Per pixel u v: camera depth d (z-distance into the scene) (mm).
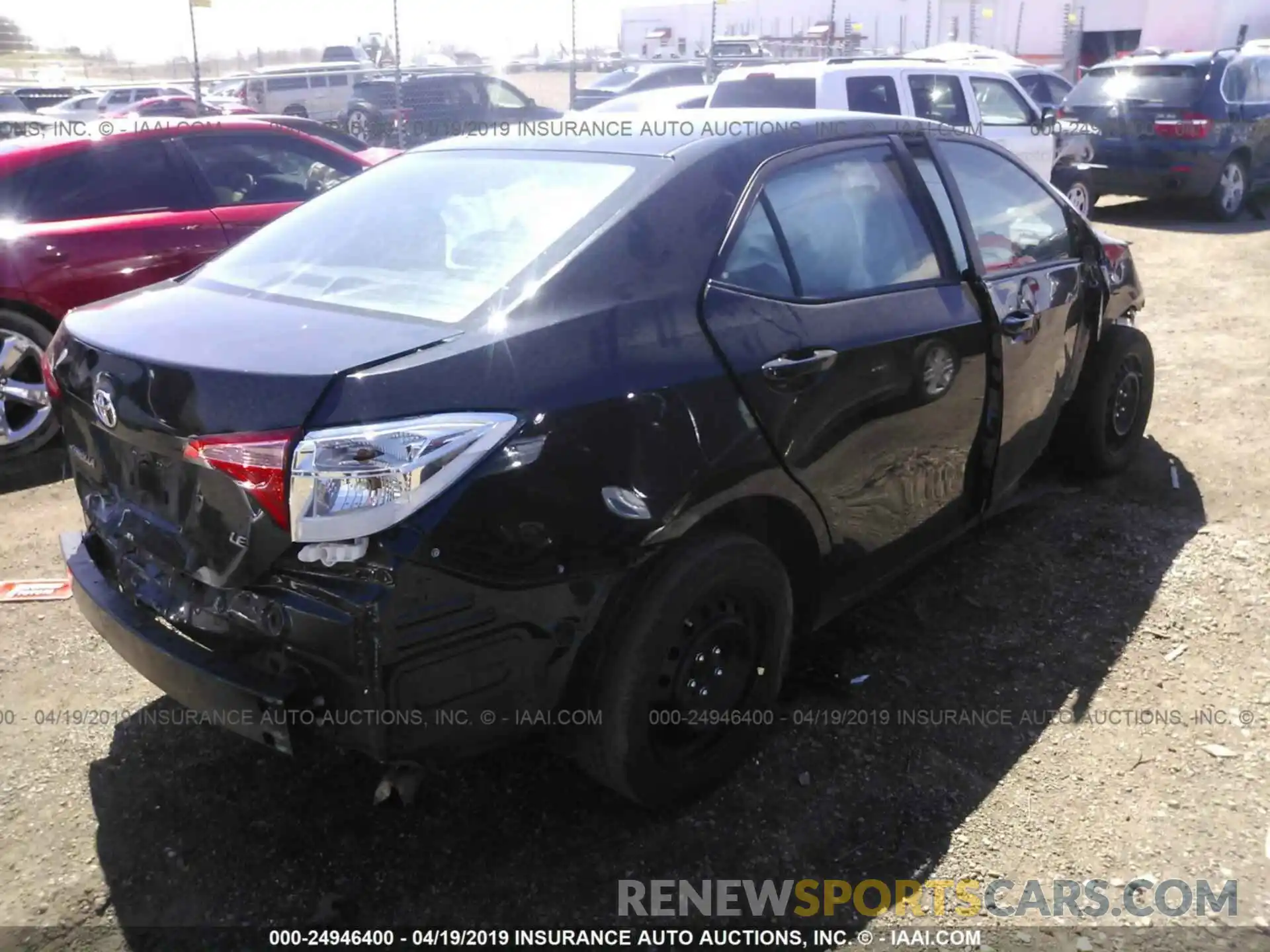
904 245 3332
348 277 2770
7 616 3795
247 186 6195
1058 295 3967
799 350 2791
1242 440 5285
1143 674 3381
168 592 2482
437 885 2559
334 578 2164
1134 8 25156
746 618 2803
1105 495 4652
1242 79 11797
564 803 2824
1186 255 10102
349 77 24484
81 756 3012
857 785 2887
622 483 2387
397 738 2209
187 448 2244
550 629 2340
